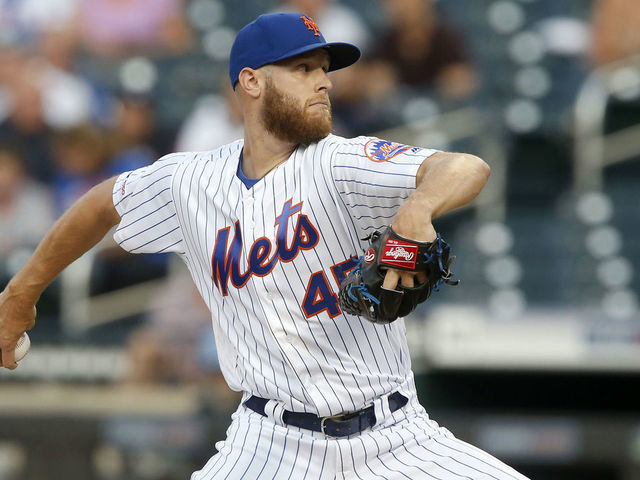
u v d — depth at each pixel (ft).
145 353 86.07
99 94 107.86
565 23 117.50
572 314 80.28
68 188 101.04
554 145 110.52
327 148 32.73
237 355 34.91
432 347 81.76
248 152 34.63
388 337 34.12
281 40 32.76
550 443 81.51
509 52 116.26
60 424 85.71
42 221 99.04
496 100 112.68
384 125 106.01
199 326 86.48
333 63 35.12
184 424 84.28
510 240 101.65
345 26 110.11
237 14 120.47
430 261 28.12
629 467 83.25
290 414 33.86
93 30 114.52
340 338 33.12
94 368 86.38
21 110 102.47
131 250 36.81
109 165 103.30
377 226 31.60
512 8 119.34
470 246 101.14
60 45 111.34
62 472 86.48
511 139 110.42
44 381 86.43
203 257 34.76
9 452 86.48
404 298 29.07
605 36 114.01
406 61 110.01
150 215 35.91
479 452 33.88
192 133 102.06
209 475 34.73
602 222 102.58
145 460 86.63
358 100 105.91
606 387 90.02
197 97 112.27
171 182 35.29
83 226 36.94
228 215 33.83
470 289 97.55
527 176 109.50
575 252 100.58
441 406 89.35
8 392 86.17
